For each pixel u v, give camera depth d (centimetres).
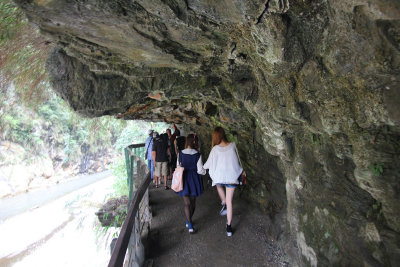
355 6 126
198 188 407
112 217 773
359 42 137
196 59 271
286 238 358
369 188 176
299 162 287
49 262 1199
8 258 1234
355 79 155
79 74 338
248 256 359
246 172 555
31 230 1484
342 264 225
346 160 212
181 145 761
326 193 247
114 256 206
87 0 165
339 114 183
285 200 400
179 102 516
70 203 1800
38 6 171
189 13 184
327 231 248
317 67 177
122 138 1541
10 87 395
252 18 170
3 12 256
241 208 510
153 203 569
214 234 418
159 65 295
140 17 186
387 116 147
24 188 2025
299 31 168
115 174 1258
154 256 368
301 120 228
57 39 226
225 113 470
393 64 129
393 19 115
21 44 316
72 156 2505
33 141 2108
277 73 212
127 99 353
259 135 431
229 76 316
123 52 251
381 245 181
